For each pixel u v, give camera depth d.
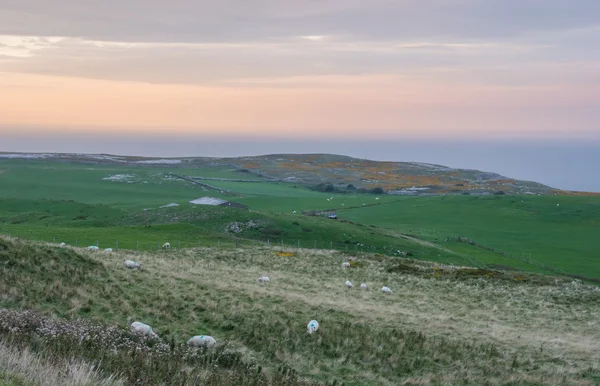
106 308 24.56
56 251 31.73
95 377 11.78
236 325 25.52
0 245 28.92
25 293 23.77
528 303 47.66
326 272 55.78
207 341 21.53
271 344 23.56
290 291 39.97
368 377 21.67
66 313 22.62
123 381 12.41
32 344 14.66
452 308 42.25
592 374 25.45
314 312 30.59
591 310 46.69
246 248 69.12
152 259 46.38
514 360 25.84
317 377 20.89
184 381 13.85
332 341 25.23
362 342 25.56
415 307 40.75
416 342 27.02
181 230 81.31
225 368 19.08
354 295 42.94
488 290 52.38
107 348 16.59
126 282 30.22
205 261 54.56
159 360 16.03
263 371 19.16
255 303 30.44
